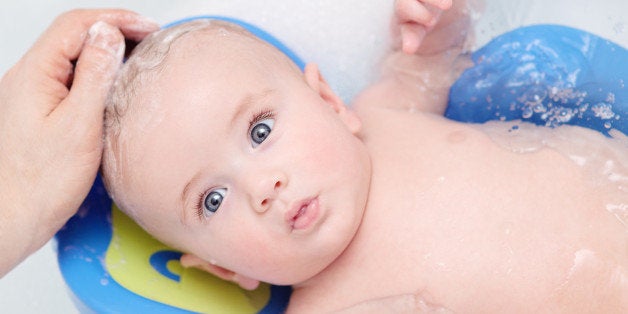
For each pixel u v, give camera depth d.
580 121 1.14
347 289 1.04
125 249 1.11
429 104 1.25
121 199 1.06
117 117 1.00
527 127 1.12
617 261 0.93
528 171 1.02
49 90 1.03
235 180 0.98
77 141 1.00
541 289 0.94
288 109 1.01
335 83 1.36
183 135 0.97
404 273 1.00
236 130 0.98
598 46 1.17
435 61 1.24
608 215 0.96
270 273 1.02
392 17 1.21
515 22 1.34
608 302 0.92
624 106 1.13
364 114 1.22
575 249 0.94
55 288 1.36
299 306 1.08
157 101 0.98
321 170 0.98
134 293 1.06
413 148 1.09
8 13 1.65
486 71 1.22
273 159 0.98
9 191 1.02
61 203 1.02
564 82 1.17
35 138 1.01
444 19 1.18
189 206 1.00
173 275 1.12
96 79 1.00
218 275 1.11
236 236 1.00
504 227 0.97
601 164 1.02
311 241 0.99
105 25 1.03
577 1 1.36
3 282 1.36
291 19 1.38
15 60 1.63
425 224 1.01
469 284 0.96
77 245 1.09
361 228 1.04
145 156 0.98
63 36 1.05
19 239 1.03
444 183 1.03
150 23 1.10
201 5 1.40
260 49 1.06
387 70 1.29
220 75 0.99
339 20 1.37
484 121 1.23
